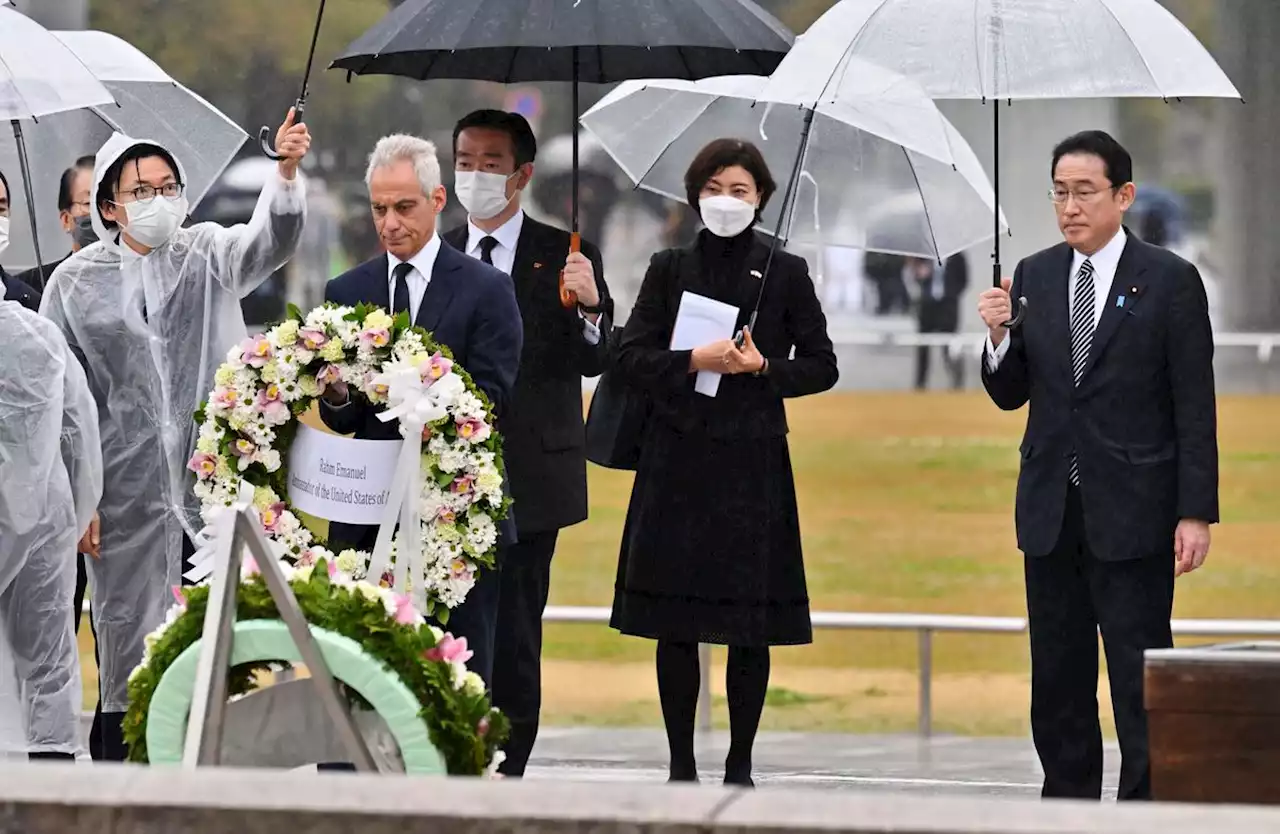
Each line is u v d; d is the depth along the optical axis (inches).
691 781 903.1
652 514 887.1
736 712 898.1
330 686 570.6
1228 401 3036.4
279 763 596.7
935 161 975.6
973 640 1465.3
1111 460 800.9
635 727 1145.4
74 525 784.9
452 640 599.8
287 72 2824.8
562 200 2930.6
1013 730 1143.6
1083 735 826.2
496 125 893.2
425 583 726.5
